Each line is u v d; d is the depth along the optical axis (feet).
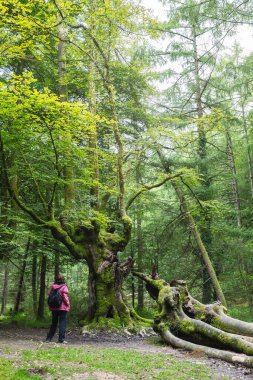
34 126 36.94
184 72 63.16
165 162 57.31
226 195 82.28
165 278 61.57
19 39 39.34
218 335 28.30
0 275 88.17
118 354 25.75
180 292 37.01
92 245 43.62
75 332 40.16
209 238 60.08
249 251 56.13
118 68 54.24
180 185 62.13
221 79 62.64
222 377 20.52
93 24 42.24
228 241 58.13
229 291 61.41
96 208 46.32
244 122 69.15
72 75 52.16
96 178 46.32
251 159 83.20
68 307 31.99
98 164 47.52
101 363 22.33
